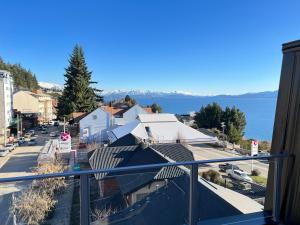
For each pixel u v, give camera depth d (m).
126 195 2.52
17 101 62.62
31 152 34.59
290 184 2.69
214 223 2.84
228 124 41.78
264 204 3.01
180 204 2.75
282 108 2.84
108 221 2.44
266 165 3.00
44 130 51.88
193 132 22.56
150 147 14.43
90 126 38.41
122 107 53.28
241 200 3.06
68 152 24.38
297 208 2.61
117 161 13.80
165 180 2.71
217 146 30.92
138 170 2.53
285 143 2.78
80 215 2.23
